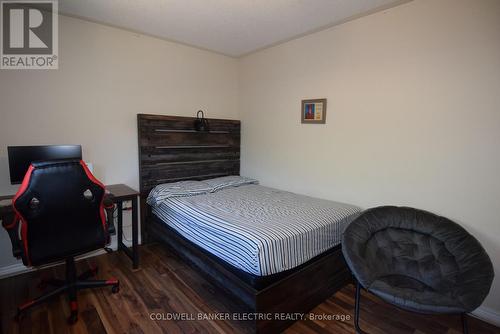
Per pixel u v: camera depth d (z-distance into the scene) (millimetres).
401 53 2234
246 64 3744
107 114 2828
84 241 1920
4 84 2283
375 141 2455
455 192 2031
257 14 2443
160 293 2186
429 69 2092
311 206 2463
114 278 2391
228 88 3822
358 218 2090
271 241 1704
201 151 3518
